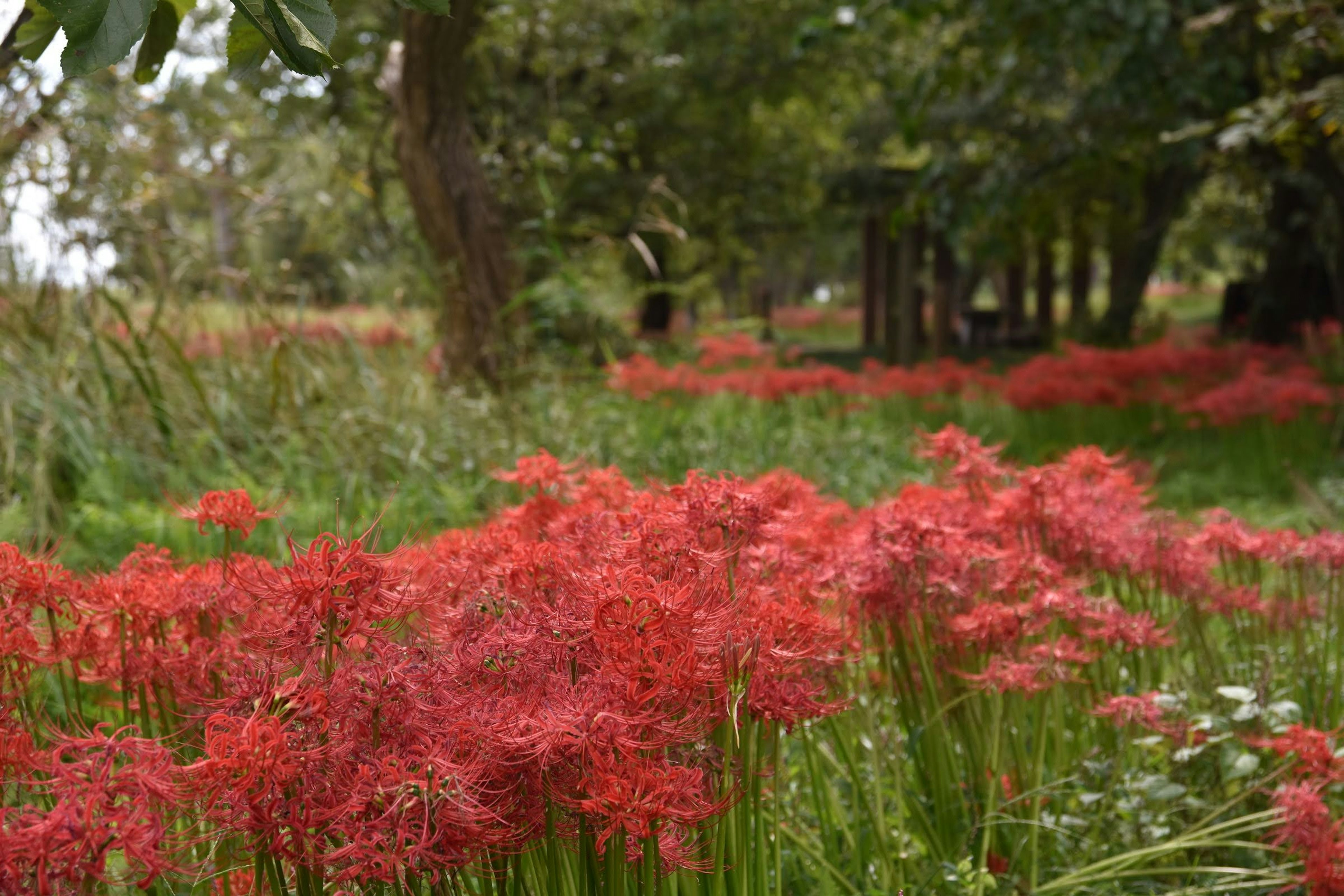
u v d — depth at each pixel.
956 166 11.51
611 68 14.64
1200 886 2.49
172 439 5.55
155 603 1.85
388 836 1.27
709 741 1.70
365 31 11.85
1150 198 16.48
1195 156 10.36
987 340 21.86
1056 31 8.95
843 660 2.16
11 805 1.62
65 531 4.64
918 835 2.61
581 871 1.55
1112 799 2.64
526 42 11.86
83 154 6.36
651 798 1.35
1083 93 12.12
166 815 1.37
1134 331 19.38
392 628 1.56
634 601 1.42
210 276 6.79
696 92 16.19
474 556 2.03
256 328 6.61
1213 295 32.88
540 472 2.40
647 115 15.52
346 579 1.40
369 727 1.39
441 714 1.41
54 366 5.47
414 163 7.41
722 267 19.05
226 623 1.91
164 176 7.41
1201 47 8.74
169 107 8.08
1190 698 2.81
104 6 1.38
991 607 2.44
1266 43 8.81
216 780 1.27
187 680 1.84
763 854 1.78
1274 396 8.09
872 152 22.59
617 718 1.36
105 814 1.21
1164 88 9.12
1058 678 2.42
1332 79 7.12
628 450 6.46
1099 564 2.77
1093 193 17.44
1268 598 3.36
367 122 12.52
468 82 11.59
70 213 6.16
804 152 19.30
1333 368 11.64
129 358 5.57
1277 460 7.81
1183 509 7.14
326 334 7.17
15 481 4.96
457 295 7.39
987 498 3.00
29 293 6.16
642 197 15.11
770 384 9.01
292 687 1.36
